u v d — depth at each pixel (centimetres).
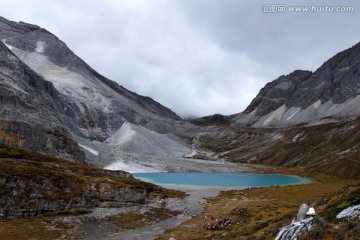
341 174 19862
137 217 8762
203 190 14500
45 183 9188
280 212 7981
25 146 14975
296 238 2792
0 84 17088
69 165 12812
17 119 15562
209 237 6009
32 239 6638
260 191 13525
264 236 4188
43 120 16900
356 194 3831
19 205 8150
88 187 9988
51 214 8419
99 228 7719
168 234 7156
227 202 11138
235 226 6962
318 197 11300
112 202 9894
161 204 10594
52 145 16038
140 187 10988
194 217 9050
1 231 6869
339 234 2677
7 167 9275
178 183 16725
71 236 7031
